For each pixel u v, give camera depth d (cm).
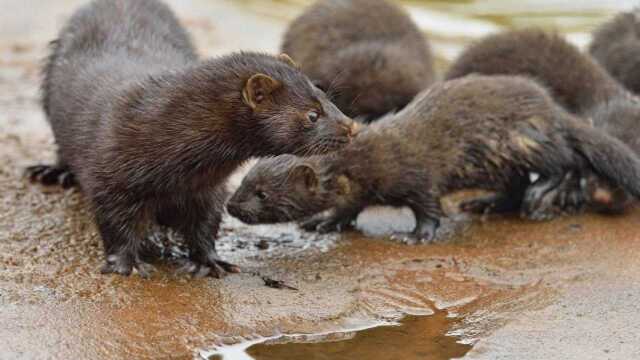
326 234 1269
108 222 1063
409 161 1275
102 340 908
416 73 1656
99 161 1047
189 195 1072
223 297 1021
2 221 1202
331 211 1294
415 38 1822
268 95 1019
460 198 1439
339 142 1037
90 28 1314
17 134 1612
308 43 1784
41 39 2277
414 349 939
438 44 2073
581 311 1016
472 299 1051
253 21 2417
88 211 1230
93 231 1180
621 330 970
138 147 1026
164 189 1047
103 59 1243
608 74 1688
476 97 1327
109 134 1044
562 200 1352
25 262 1075
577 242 1224
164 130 1020
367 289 1070
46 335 907
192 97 1020
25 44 2236
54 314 950
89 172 1065
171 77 1046
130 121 1033
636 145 1423
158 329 939
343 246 1219
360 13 1808
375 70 1625
